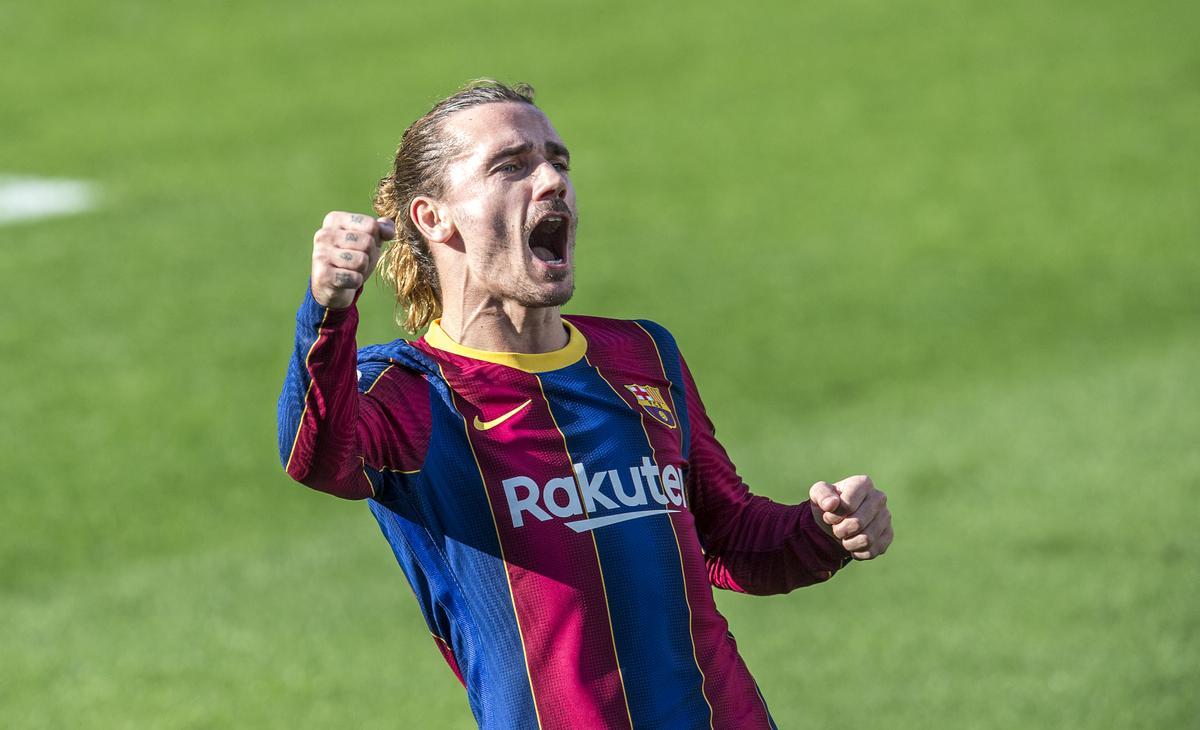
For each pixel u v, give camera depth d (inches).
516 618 319.6
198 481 1424.7
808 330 1897.1
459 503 322.0
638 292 2030.0
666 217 2368.4
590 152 2716.5
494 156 330.3
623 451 333.7
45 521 1328.7
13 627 1083.3
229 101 3046.3
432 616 335.0
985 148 2620.6
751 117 2842.0
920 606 1088.8
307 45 3383.4
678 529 333.7
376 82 3137.3
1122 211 2314.2
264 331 1867.6
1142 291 2017.7
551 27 3440.0
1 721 890.1
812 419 1617.9
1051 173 2486.5
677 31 3353.8
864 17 3356.3
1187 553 1180.5
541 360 339.6
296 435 293.1
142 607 1122.0
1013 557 1192.8
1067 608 1069.1
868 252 2186.3
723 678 333.4
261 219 2372.0
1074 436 1501.0
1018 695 900.6
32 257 2172.7
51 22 3558.1
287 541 1284.4
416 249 351.6
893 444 1512.1
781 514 360.8
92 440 1521.9
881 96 2906.0
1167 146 2583.7
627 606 321.7
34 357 1764.3
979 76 2974.9
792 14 3417.8
